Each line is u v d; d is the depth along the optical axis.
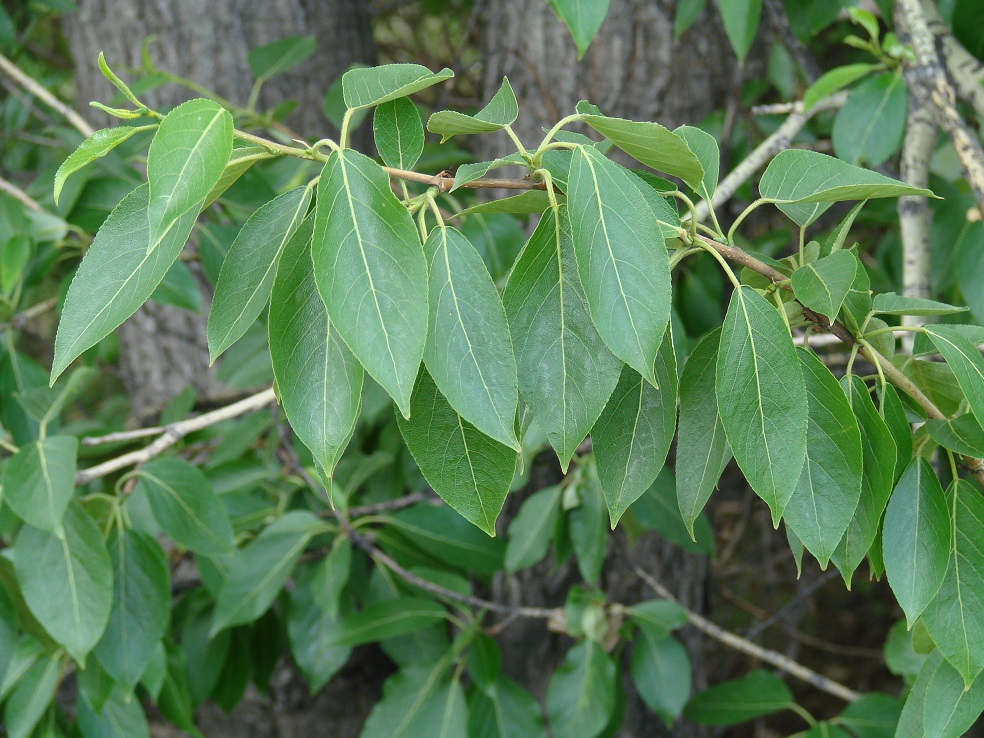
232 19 1.38
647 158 0.57
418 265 0.50
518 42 1.20
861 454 0.55
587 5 0.76
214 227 1.05
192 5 1.37
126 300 0.53
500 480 0.54
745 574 1.99
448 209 1.14
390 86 0.55
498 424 0.51
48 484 0.78
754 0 0.89
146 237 0.53
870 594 2.03
